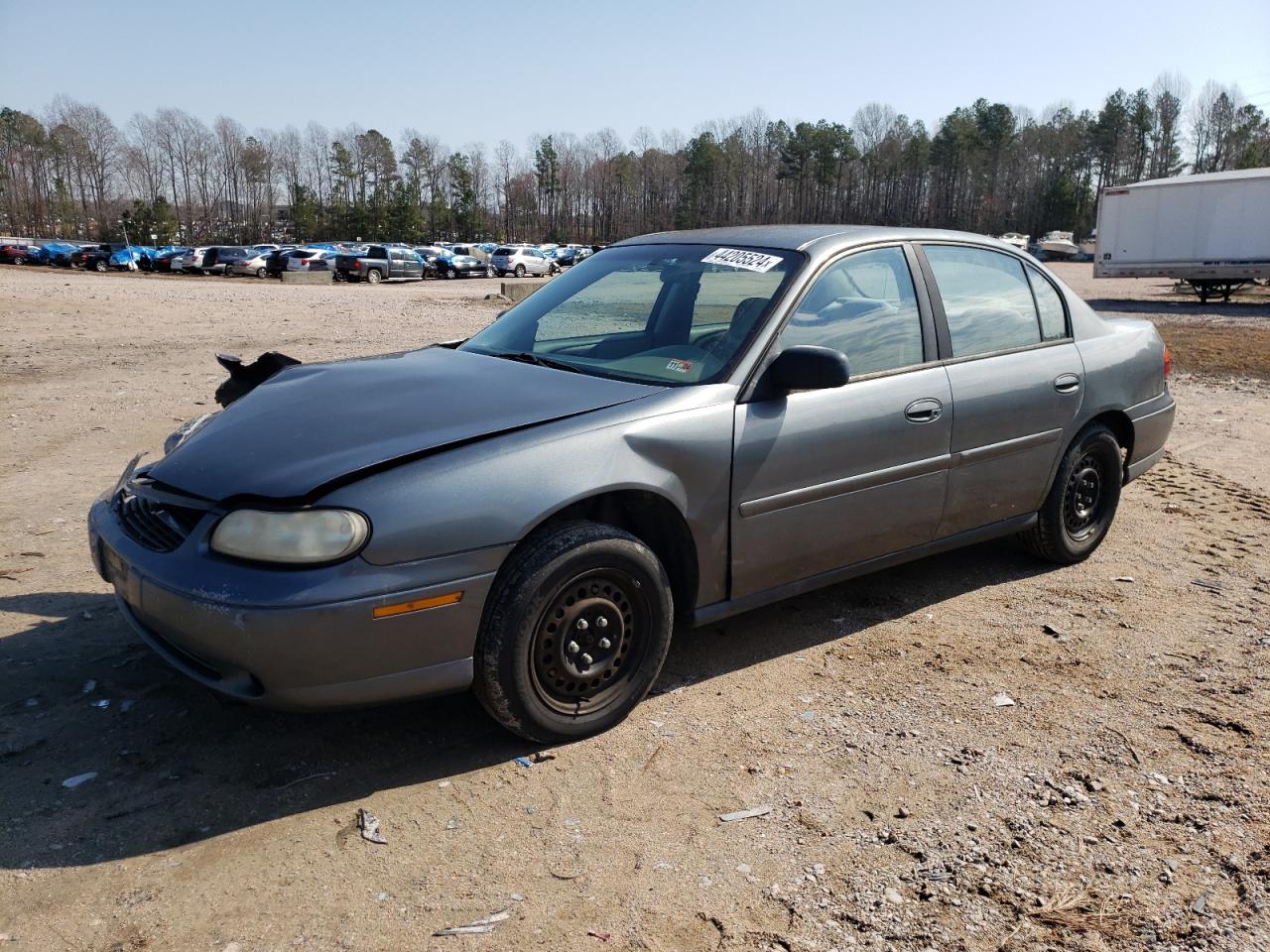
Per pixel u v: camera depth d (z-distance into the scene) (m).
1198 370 12.83
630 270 4.14
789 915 2.36
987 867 2.56
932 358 3.99
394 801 2.79
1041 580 4.72
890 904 2.41
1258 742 3.21
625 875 2.50
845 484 3.65
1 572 4.48
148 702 3.32
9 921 2.27
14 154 115.31
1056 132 119.00
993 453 4.20
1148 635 4.09
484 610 2.86
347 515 2.63
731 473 3.31
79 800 2.75
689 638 3.99
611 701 3.18
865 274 3.87
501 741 3.13
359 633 2.63
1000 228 114.75
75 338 14.09
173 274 45.53
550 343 3.91
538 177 125.75
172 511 2.93
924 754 3.12
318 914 2.33
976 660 3.81
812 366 3.26
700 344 3.57
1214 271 24.03
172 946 2.21
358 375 3.58
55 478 6.22
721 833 2.68
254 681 2.69
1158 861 2.59
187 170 126.94
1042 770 3.04
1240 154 111.50
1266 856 2.62
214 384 10.07
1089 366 4.65
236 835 2.62
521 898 2.40
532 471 2.88
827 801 2.84
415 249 48.50
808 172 116.56
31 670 3.52
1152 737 3.24
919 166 118.31
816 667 3.72
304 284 39.78
